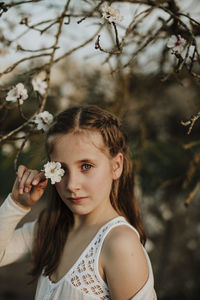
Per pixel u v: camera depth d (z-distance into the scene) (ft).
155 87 8.46
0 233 4.70
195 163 7.18
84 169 4.18
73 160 4.13
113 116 4.83
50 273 4.47
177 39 4.40
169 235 11.74
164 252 11.80
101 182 4.22
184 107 9.68
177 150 10.27
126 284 3.70
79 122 4.27
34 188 4.67
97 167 4.19
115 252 3.80
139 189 10.54
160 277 11.77
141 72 8.21
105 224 4.19
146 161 10.61
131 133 9.34
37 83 4.82
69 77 10.42
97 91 10.22
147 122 9.89
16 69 7.16
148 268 3.92
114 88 9.66
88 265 4.01
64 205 4.90
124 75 8.22
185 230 11.80
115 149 4.53
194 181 10.03
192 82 7.77
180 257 12.02
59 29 5.00
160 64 7.26
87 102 10.15
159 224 11.57
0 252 4.85
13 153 7.60
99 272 3.94
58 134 4.24
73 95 10.41
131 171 5.20
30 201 4.72
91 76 10.34
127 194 5.14
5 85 6.81
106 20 4.14
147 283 3.76
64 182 4.17
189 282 11.78
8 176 20.07
